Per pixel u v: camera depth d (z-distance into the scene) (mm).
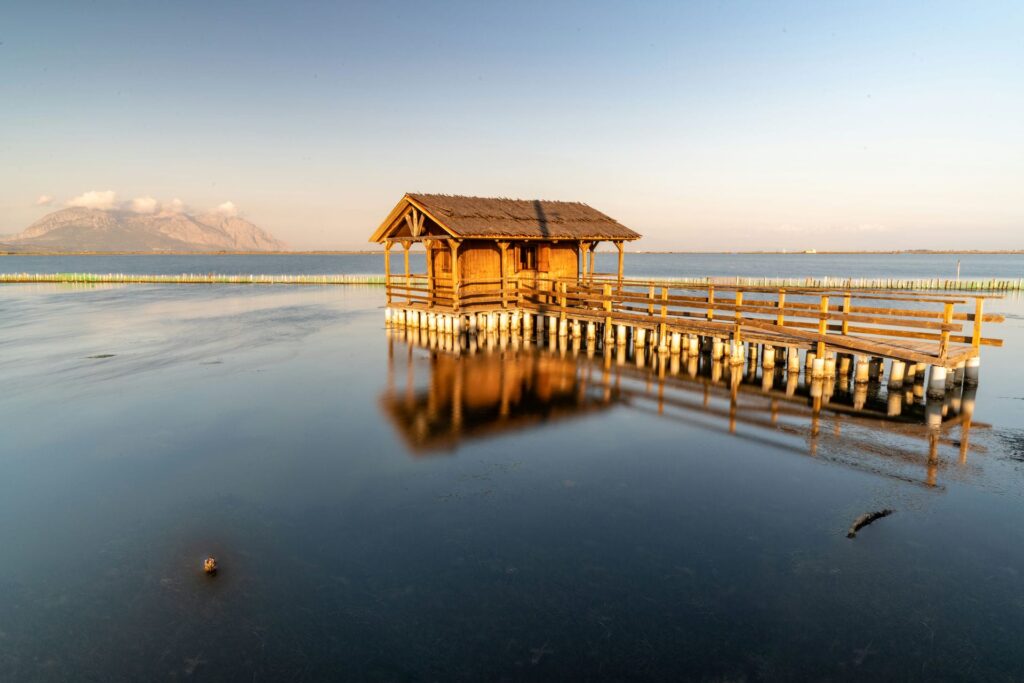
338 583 6613
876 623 5863
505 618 5973
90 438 11695
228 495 8984
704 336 19734
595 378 16516
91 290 55938
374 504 8617
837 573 6730
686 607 6121
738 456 10453
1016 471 9680
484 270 24531
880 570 6785
